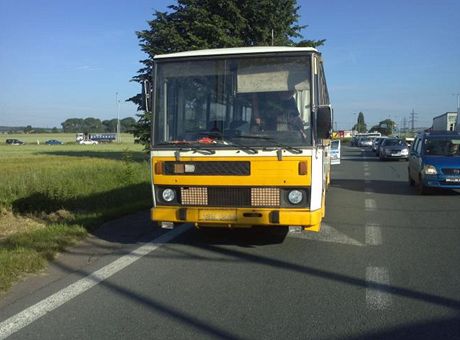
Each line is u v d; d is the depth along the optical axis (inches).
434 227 392.5
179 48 1013.8
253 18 1045.2
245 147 277.7
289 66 281.6
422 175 602.2
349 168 1106.1
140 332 185.6
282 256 297.0
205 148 282.5
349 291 231.6
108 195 533.6
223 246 322.3
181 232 366.6
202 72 289.9
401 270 267.6
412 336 180.4
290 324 192.1
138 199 534.0
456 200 560.7
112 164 892.0
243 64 285.3
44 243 314.8
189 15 1019.3
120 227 386.6
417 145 673.0
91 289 235.6
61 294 227.9
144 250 312.2
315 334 182.5
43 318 199.9
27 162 1286.9
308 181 274.5
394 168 1104.2
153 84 296.2
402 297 223.0
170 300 220.1
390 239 346.6
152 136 294.0
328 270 267.0
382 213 463.8
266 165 276.7
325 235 357.7
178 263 281.6
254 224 279.9
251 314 202.8
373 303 215.0
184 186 289.3
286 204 278.8
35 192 507.5
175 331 186.4
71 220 404.5
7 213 453.4
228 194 283.7
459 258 293.7
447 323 192.4
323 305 212.8
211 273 261.4
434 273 261.4
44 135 6934.1
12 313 205.2
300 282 245.6
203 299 221.1
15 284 242.4
